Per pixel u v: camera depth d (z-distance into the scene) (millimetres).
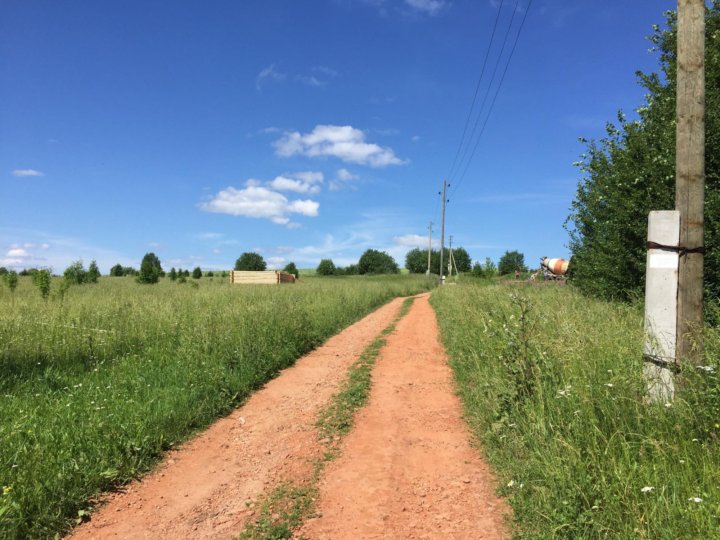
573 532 3186
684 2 4582
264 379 8633
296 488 4441
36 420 5348
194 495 4363
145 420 5586
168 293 19609
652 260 4613
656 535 2865
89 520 3938
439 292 30844
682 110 4594
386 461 5008
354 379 8516
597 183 13258
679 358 4395
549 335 6141
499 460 4707
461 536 3562
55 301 14227
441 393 7660
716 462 3393
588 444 3863
